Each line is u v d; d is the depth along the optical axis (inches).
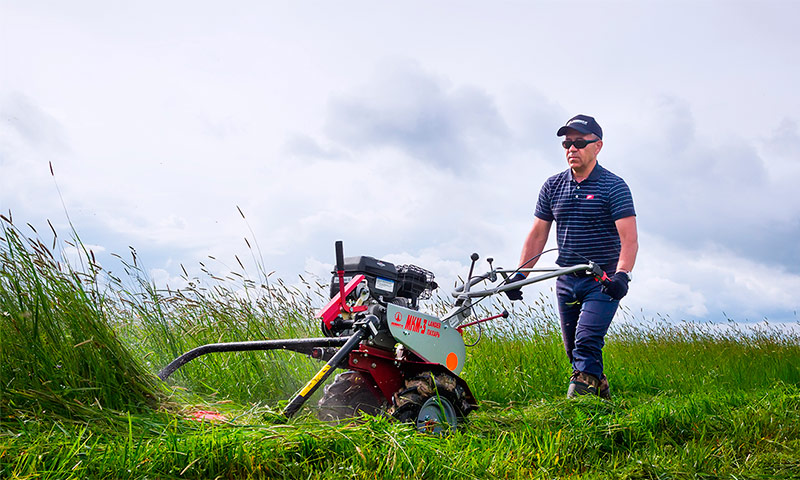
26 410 113.0
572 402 177.9
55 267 135.9
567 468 129.6
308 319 234.5
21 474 92.8
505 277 191.5
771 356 355.6
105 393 125.3
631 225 199.2
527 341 310.0
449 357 157.2
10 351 120.3
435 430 140.8
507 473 120.3
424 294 167.3
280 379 192.7
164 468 101.9
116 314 186.4
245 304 215.5
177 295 208.1
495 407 212.1
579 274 206.2
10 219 127.0
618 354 334.6
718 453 141.3
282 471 105.8
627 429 151.8
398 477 106.9
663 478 122.6
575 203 209.2
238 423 118.9
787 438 160.7
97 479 95.8
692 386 289.9
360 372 153.2
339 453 114.0
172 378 170.4
